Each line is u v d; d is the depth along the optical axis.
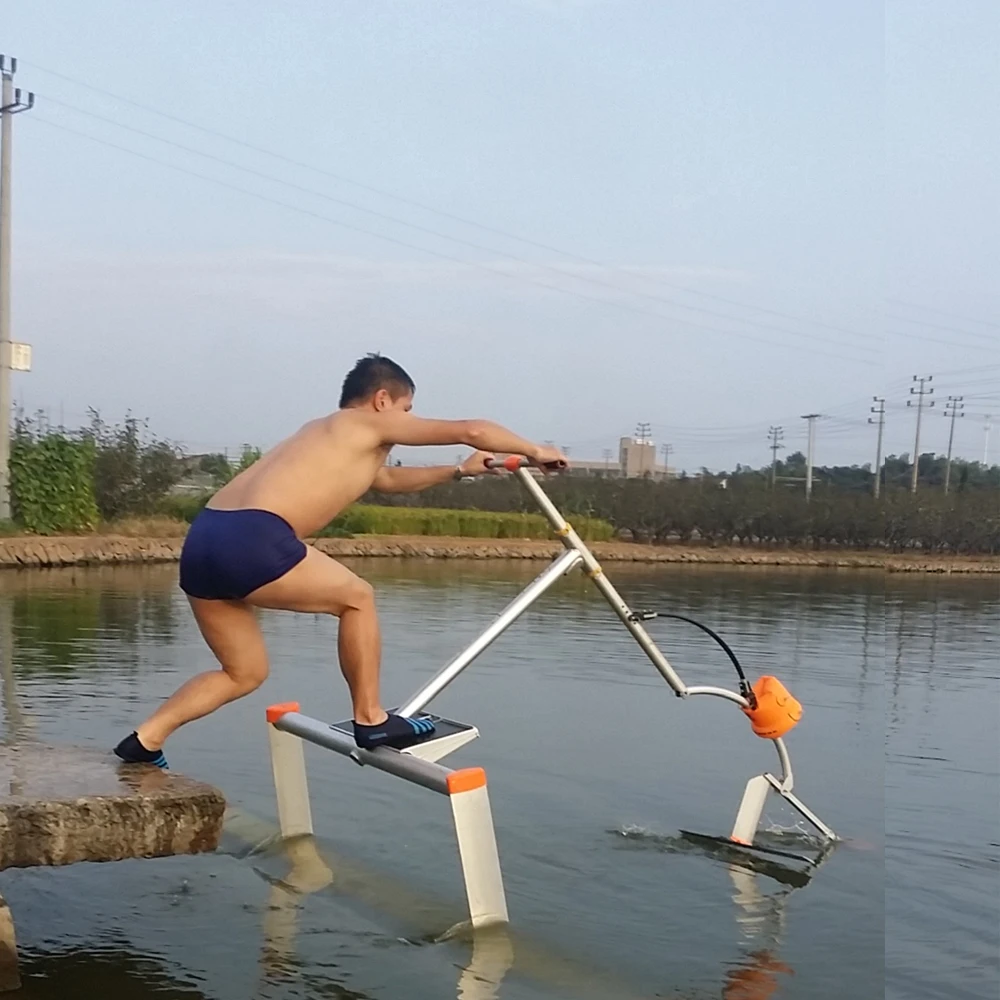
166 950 2.89
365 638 3.13
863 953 2.86
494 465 3.47
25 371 16.42
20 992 2.63
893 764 4.65
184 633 8.17
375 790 4.39
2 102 15.97
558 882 3.42
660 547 22.58
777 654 8.08
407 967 2.80
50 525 16.81
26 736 4.80
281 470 3.08
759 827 3.98
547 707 6.07
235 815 3.99
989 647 6.83
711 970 2.81
